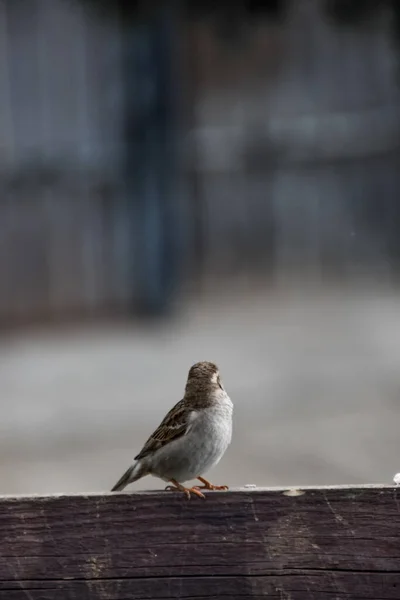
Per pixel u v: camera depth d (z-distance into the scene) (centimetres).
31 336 1839
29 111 1902
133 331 1856
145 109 1861
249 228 2273
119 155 1900
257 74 2253
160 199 1892
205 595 347
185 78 2130
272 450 1131
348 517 347
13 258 1884
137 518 349
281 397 1374
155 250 1897
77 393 1415
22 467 1085
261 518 349
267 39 2238
